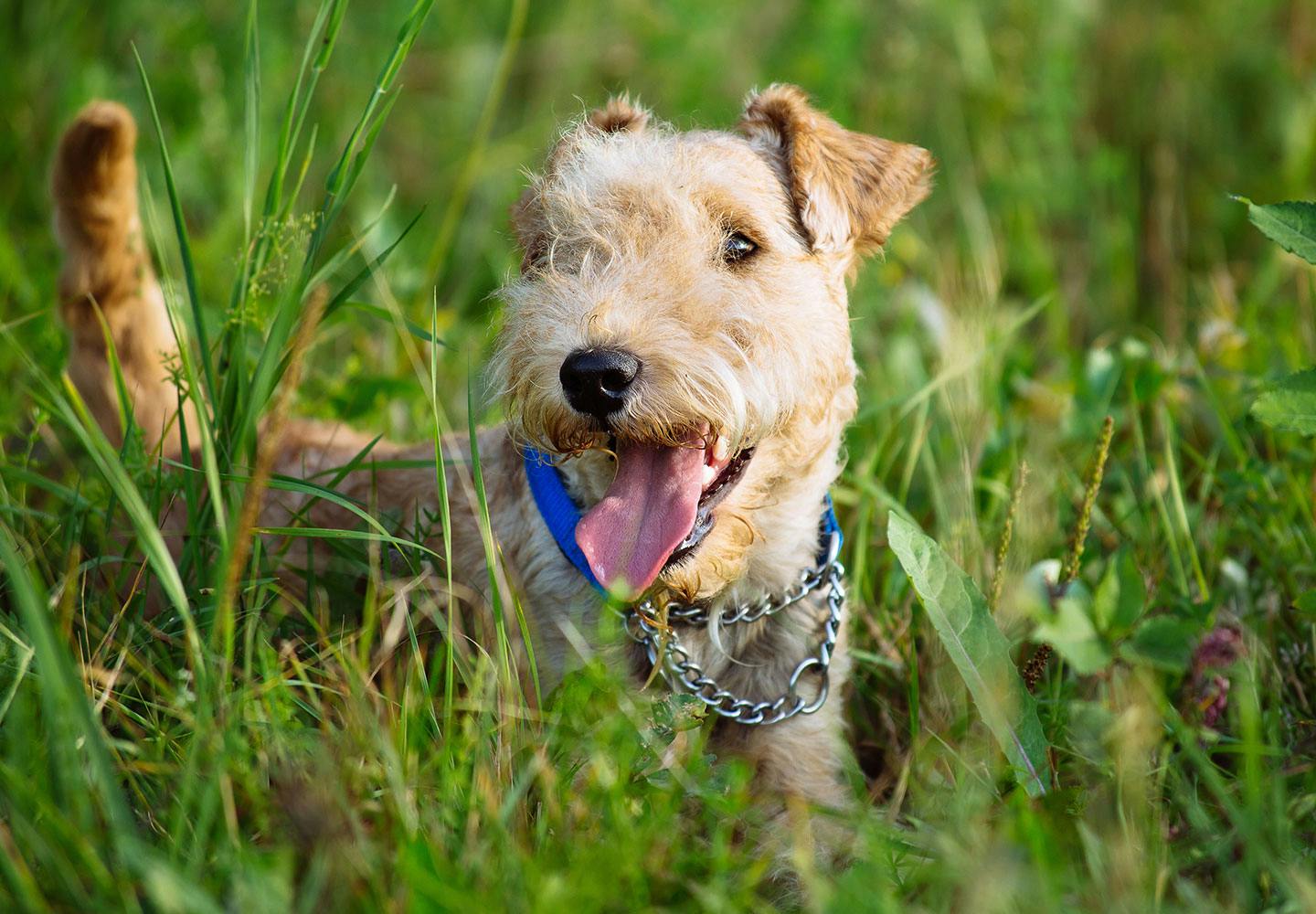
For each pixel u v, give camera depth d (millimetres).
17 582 2480
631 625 3432
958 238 6398
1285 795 2930
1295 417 3172
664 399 3084
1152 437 4680
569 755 2967
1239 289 6238
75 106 6039
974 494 4344
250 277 3727
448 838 2609
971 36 6809
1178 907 2600
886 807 3408
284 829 2521
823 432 3566
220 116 6254
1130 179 6816
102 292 4051
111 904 2320
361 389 4484
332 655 3275
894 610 4035
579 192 3570
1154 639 3047
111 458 2908
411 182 6781
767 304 3418
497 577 3250
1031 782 2971
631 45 7188
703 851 2828
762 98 3838
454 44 7191
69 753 2459
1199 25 7277
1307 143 6531
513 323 3398
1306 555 3852
